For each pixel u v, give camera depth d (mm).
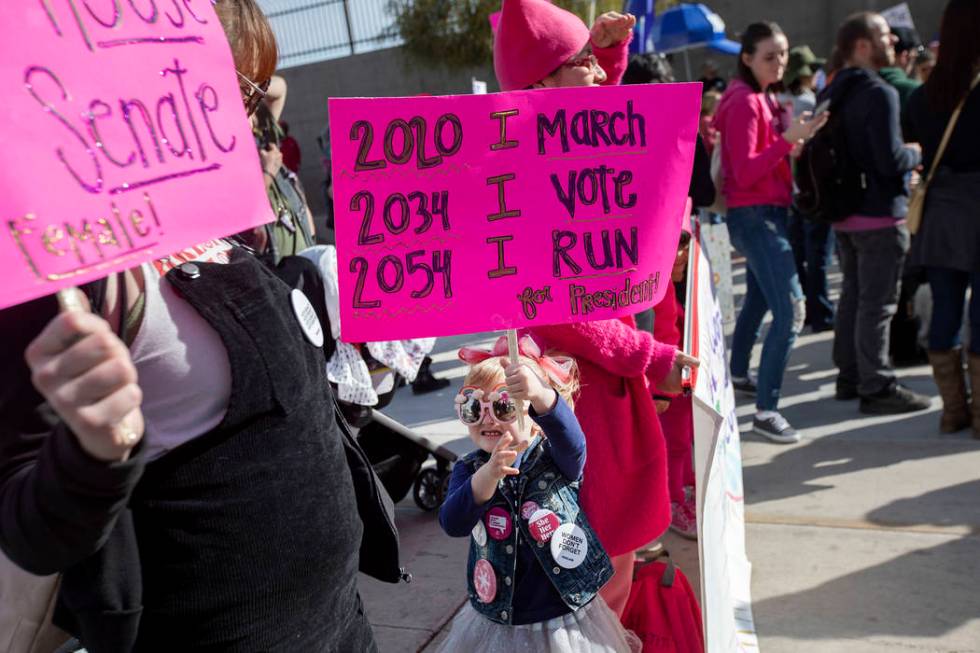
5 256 919
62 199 982
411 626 3020
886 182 4469
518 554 2029
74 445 914
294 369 1310
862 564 3168
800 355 6133
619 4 13914
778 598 2994
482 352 2207
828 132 4508
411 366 3490
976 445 4188
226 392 1228
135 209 1073
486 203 1771
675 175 1945
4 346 1033
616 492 2244
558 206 1829
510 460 1914
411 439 3787
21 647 1415
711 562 1950
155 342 1180
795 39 17000
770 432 4496
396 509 4164
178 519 1185
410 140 1695
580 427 2160
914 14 16031
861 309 4691
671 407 3340
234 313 1251
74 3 1038
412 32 15602
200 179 1187
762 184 4441
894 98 4344
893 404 4719
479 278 1789
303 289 2871
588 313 1882
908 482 3834
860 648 2672
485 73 16984
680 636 2408
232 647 1237
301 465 1299
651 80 3611
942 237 4117
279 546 1257
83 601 1146
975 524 3383
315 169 19828
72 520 955
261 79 1530
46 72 989
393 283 1732
